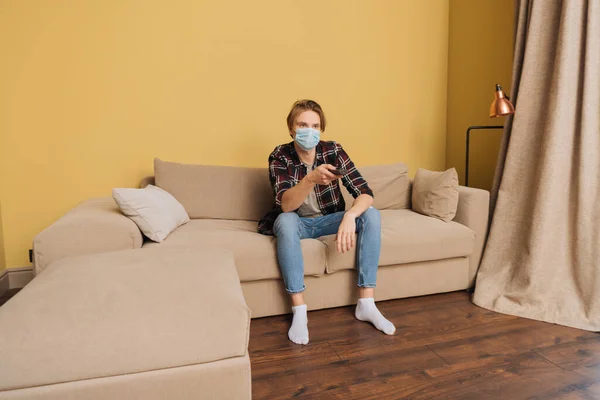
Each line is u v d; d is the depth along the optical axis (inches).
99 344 33.9
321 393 49.0
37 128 88.7
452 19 115.8
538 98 76.5
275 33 101.3
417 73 115.3
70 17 88.0
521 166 78.4
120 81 92.4
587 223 68.8
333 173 62.5
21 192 89.4
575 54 70.5
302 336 61.8
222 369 35.8
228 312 36.9
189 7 94.8
